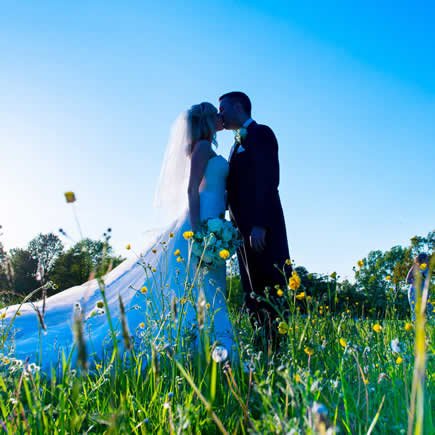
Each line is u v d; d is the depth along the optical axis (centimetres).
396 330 352
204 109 431
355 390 224
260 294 412
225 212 417
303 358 254
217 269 386
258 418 204
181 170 428
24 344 333
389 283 429
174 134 434
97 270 131
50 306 382
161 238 412
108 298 390
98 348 332
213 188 414
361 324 371
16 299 394
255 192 418
